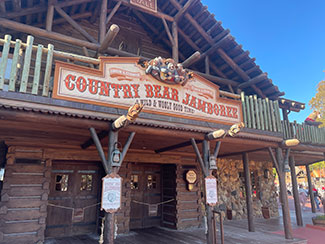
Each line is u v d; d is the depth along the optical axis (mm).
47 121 4672
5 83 4543
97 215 8375
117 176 5055
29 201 6812
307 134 10148
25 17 7488
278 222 10992
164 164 10102
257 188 12773
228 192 11523
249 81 9797
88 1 8031
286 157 8336
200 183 10359
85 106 5070
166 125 5898
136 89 5754
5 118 4391
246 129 7410
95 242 7098
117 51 8047
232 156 10766
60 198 7957
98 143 5090
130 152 8719
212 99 6965
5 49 4660
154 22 9867
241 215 11578
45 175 7156
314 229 9695
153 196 9766
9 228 6457
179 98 6324
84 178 8492
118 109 5418
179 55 10734
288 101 10672
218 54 9836
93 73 5348
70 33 8602
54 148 7484
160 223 9680
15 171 6836
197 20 9305
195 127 6402
